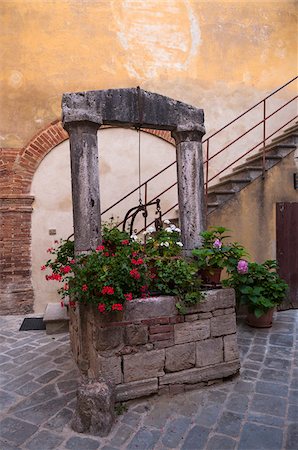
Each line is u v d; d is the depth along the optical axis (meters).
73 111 3.18
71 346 4.08
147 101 3.48
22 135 5.95
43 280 5.95
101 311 2.67
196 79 6.71
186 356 3.08
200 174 3.79
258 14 7.06
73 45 6.19
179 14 6.69
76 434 2.46
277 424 2.54
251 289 4.54
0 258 5.79
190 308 3.09
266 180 5.41
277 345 4.09
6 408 2.83
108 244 3.56
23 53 6.02
